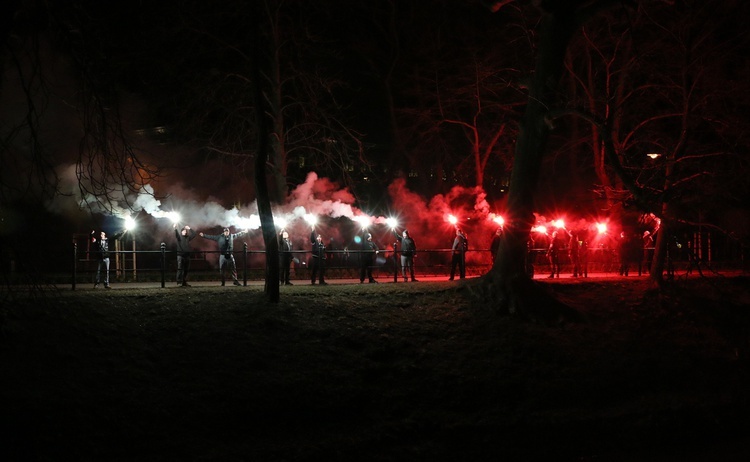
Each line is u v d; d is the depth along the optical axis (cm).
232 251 2630
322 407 1888
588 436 2017
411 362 2192
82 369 1758
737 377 2531
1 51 1656
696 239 4141
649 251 3741
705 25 3152
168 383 1805
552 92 2681
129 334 1952
